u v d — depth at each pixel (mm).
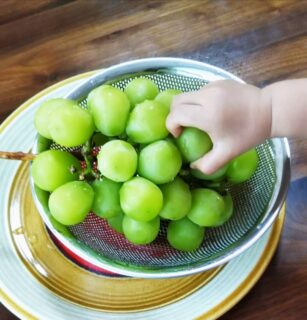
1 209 414
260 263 378
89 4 540
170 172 332
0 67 501
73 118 331
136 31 521
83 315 364
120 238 382
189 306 364
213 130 342
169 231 370
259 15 527
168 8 536
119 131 348
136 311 365
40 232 403
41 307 365
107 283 379
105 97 340
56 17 533
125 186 333
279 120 353
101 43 514
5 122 452
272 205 350
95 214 380
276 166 367
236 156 351
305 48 501
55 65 501
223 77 396
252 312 369
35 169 346
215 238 378
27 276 379
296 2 532
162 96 371
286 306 371
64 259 389
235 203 390
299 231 402
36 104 459
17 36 521
